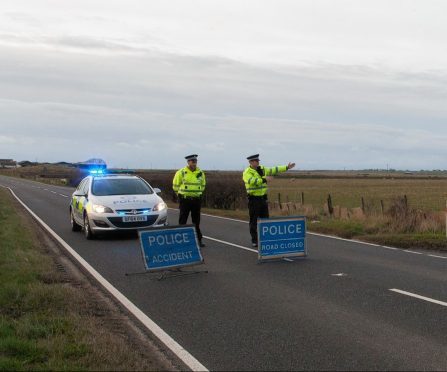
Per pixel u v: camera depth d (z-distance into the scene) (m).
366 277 8.96
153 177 32.19
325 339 5.69
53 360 4.74
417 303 7.20
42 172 117.81
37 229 15.80
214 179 27.22
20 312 6.41
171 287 8.23
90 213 13.31
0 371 4.39
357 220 17.27
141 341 5.69
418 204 36.12
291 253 10.79
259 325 6.21
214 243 13.12
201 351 5.36
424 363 4.99
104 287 8.21
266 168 12.40
